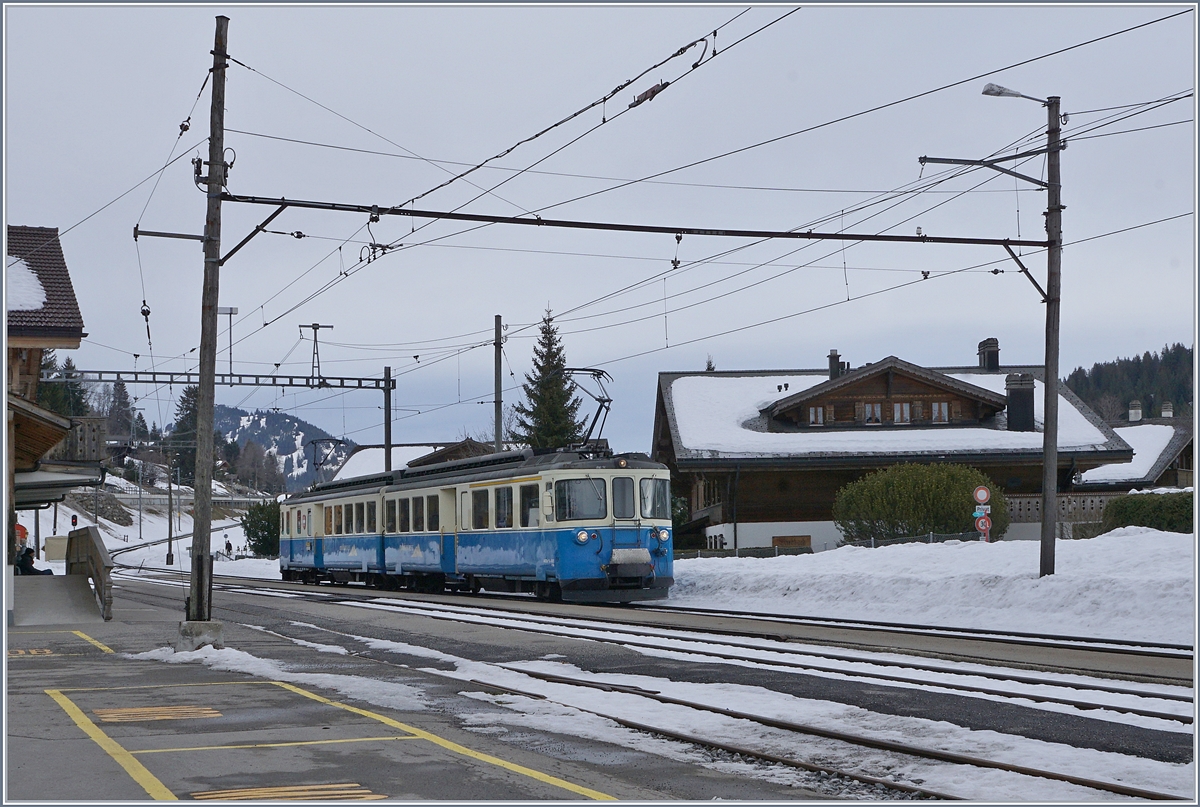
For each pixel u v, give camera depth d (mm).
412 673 14375
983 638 18094
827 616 23938
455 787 7824
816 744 9648
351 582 44469
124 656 16562
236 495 165250
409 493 33969
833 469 46969
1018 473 47500
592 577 26031
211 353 17797
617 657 15664
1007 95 21469
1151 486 51000
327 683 13102
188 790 7684
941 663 15000
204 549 17438
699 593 29484
